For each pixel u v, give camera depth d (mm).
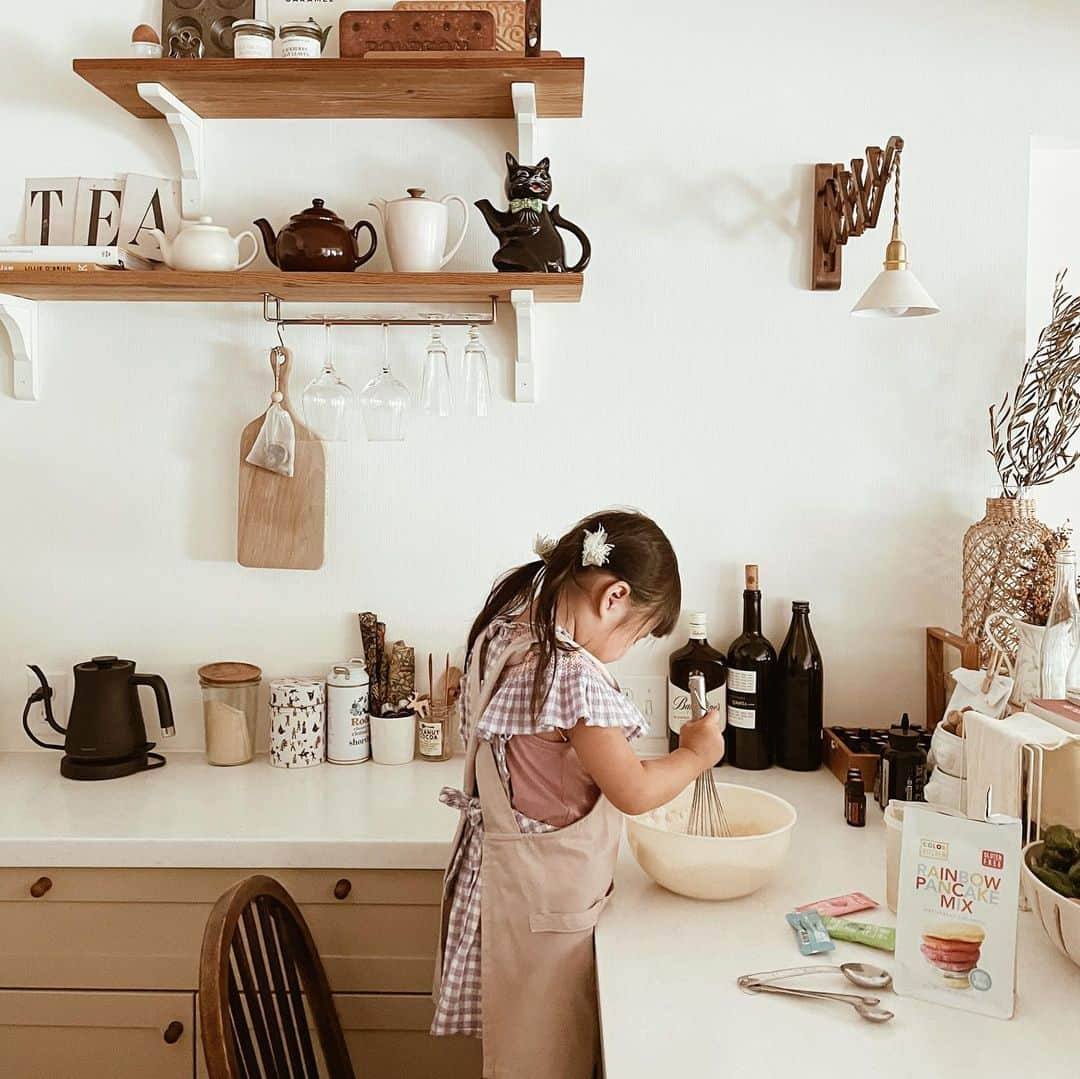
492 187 2203
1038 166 2277
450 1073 1820
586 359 2211
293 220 2020
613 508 2229
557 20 2186
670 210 2197
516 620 1579
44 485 2242
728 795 1717
